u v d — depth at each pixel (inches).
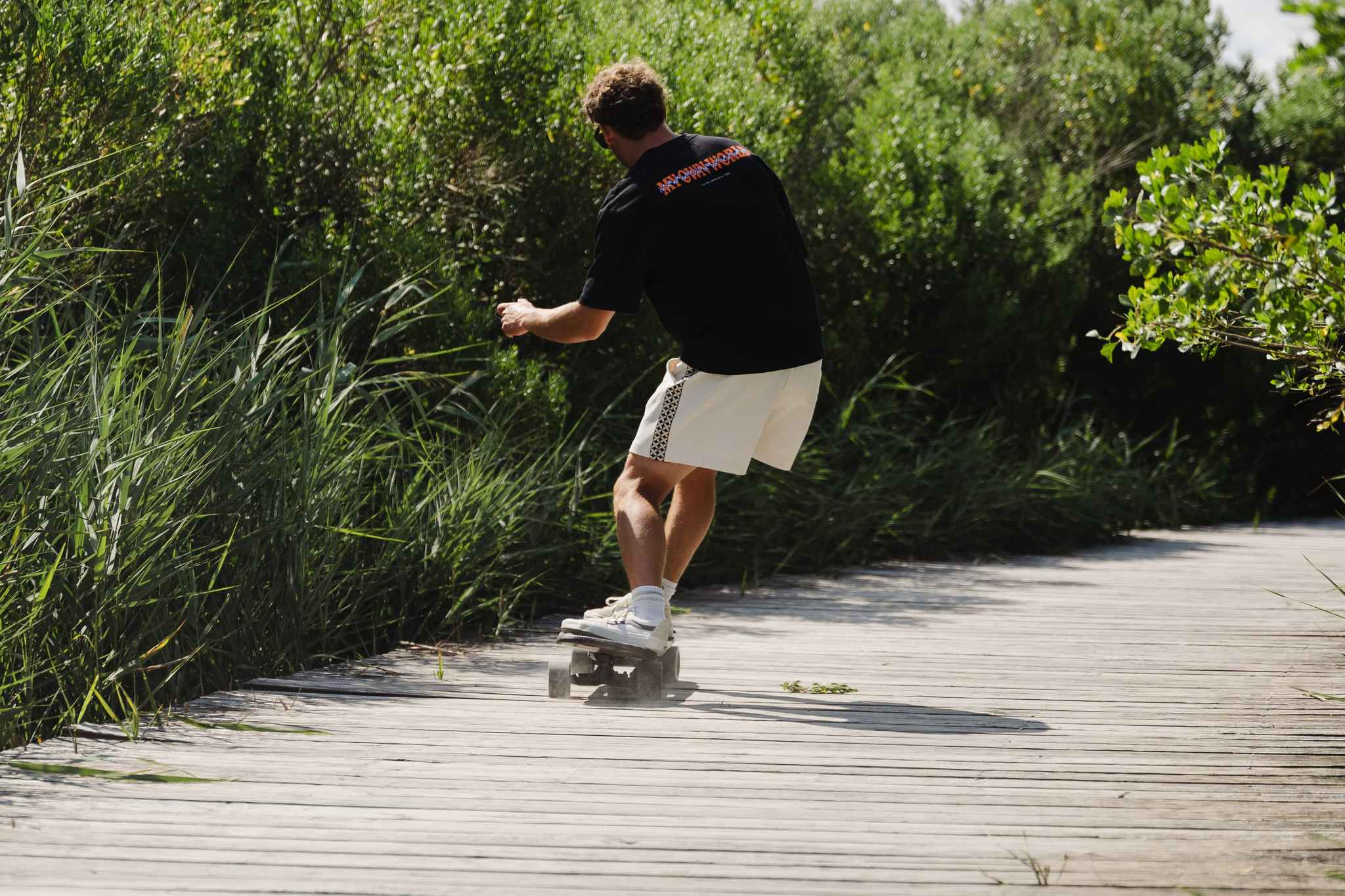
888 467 1331.2
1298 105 2103.8
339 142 1012.5
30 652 531.8
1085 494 1523.1
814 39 1465.3
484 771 456.8
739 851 373.4
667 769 462.0
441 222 1043.3
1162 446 2025.1
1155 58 2007.9
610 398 1136.2
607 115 561.9
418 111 1057.5
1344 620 882.1
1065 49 2055.9
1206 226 522.9
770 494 1156.5
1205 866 364.2
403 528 792.9
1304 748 508.1
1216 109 2050.9
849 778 454.6
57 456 570.9
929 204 1496.1
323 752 481.7
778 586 1064.2
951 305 1535.4
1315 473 2124.8
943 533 1343.5
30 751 475.2
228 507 656.4
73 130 809.5
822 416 1390.3
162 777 438.9
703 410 548.1
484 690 606.5
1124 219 553.6
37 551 547.8
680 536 595.5
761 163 568.1
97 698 539.5
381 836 381.1
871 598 988.6
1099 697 609.6
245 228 969.5
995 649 750.5
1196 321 535.8
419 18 1075.3
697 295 545.6
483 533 822.5
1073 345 1776.6
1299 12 277.3
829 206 1395.2
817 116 1417.3
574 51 1135.0
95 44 805.2
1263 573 1189.7
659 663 576.4
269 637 669.9
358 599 740.0
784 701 589.0
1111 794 439.8
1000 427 1635.1
